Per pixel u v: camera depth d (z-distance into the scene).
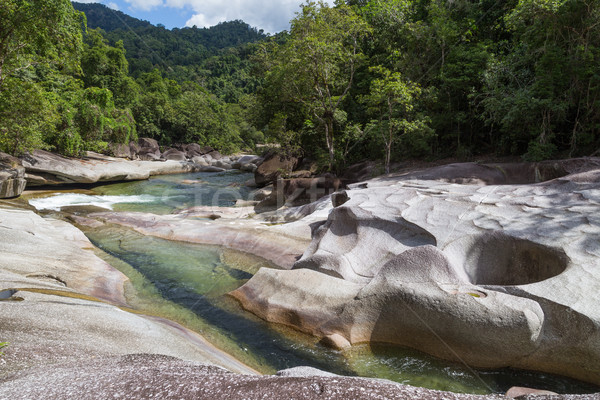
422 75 21.67
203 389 2.27
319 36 21.94
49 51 22.44
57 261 9.16
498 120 16.45
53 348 3.93
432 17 22.30
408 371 5.57
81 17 23.66
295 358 6.02
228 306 7.94
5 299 5.73
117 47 52.69
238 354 6.17
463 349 5.66
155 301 8.27
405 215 8.93
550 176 12.47
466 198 9.26
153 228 14.10
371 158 24.00
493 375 5.40
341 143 25.09
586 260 6.02
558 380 5.20
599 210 7.26
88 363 3.25
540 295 5.55
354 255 8.50
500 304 5.54
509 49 19.67
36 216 13.70
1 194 18.94
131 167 31.00
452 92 20.22
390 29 24.89
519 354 5.35
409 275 6.62
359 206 9.82
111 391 2.34
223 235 12.82
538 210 7.88
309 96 24.44
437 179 13.94
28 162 23.48
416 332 6.04
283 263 10.38
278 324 7.05
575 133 14.36
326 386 2.17
